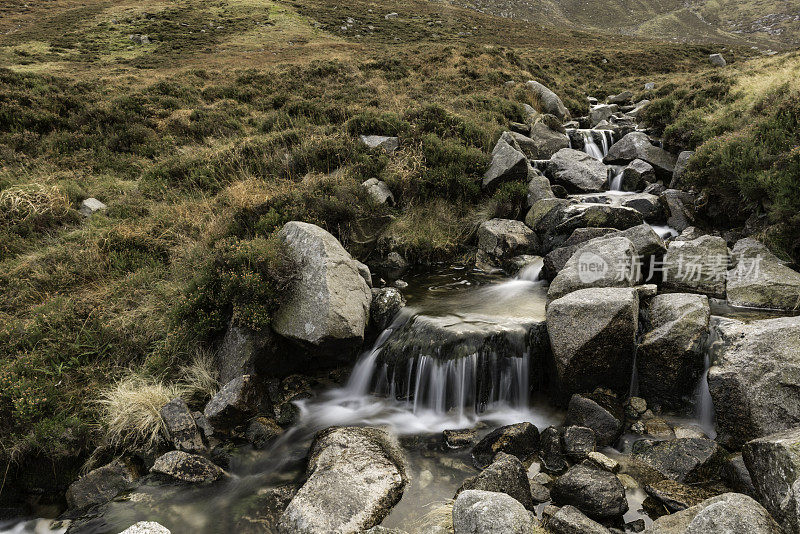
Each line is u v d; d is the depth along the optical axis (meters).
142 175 13.17
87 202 11.25
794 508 3.12
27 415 5.68
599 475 4.49
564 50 43.72
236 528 4.62
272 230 9.01
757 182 8.45
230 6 53.50
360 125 13.90
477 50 27.91
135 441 5.79
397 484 4.83
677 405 5.84
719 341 5.58
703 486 4.48
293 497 4.69
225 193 11.02
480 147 13.67
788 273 7.04
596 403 5.59
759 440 3.99
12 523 5.10
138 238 9.45
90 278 8.58
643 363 5.89
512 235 10.23
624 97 26.80
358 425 6.32
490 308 7.87
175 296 7.83
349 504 4.42
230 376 6.80
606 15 161.25
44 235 9.98
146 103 19.34
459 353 6.58
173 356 6.97
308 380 7.34
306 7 55.19
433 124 14.10
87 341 7.03
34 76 21.28
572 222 10.00
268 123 16.42
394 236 10.56
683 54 44.00
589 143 16.75
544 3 157.50
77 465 5.65
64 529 4.82
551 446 5.22
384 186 11.31
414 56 28.53
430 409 6.73
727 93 16.62
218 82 25.70
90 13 48.94
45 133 15.45
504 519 3.60
